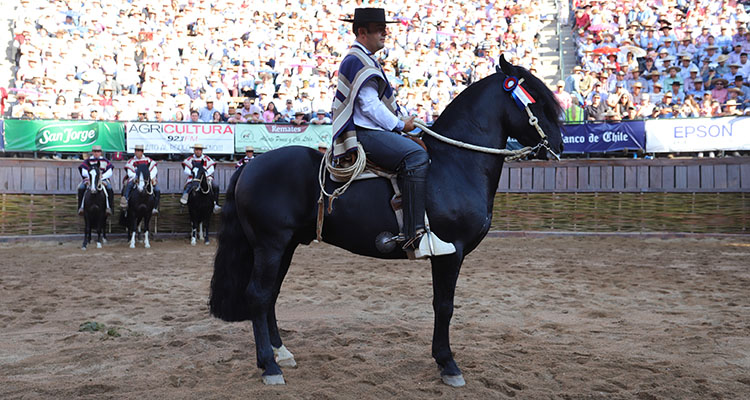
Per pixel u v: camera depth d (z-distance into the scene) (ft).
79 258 40.01
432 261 14.88
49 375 15.03
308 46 69.05
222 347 17.80
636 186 52.70
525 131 15.58
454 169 14.93
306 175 14.85
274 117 58.65
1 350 17.39
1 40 66.90
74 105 56.03
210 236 55.42
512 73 15.65
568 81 59.98
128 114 57.52
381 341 18.42
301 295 26.20
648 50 64.13
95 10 67.82
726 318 21.68
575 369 15.56
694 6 68.18
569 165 54.34
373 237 14.48
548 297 25.68
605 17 69.51
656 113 53.57
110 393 13.70
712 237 49.90
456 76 67.21
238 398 13.35
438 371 15.35
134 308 23.34
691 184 51.19
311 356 16.66
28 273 32.78
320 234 14.55
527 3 76.54
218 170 55.62
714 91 57.11
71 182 52.54
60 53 62.03
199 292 26.94
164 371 15.31
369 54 14.67
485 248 44.98
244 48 67.56
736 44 59.21
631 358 16.67
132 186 48.01
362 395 13.69
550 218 54.85
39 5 67.10
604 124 52.49
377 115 14.19
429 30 71.56
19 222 50.80
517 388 14.40
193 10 70.74
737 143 49.01
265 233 14.66
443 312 14.60
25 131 50.47
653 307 23.80
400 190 14.29
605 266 35.17
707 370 15.60
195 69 62.54
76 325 20.57
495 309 23.26
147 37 65.98
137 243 50.70
